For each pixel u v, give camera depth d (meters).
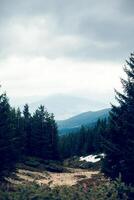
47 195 17.52
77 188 19.02
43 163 77.94
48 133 90.88
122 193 19.53
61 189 18.61
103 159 32.44
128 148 30.47
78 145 131.88
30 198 17.14
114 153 31.61
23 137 76.62
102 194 18.55
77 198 17.98
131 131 31.00
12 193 17.55
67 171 74.38
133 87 31.72
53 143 91.12
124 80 32.03
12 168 43.31
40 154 86.38
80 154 130.12
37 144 86.06
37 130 86.56
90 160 100.81
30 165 70.44
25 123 87.12
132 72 31.95
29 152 85.56
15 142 51.53
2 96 40.53
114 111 32.38
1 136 39.09
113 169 31.83
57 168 72.69
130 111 31.52
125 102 31.88
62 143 131.62
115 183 20.09
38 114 88.94
